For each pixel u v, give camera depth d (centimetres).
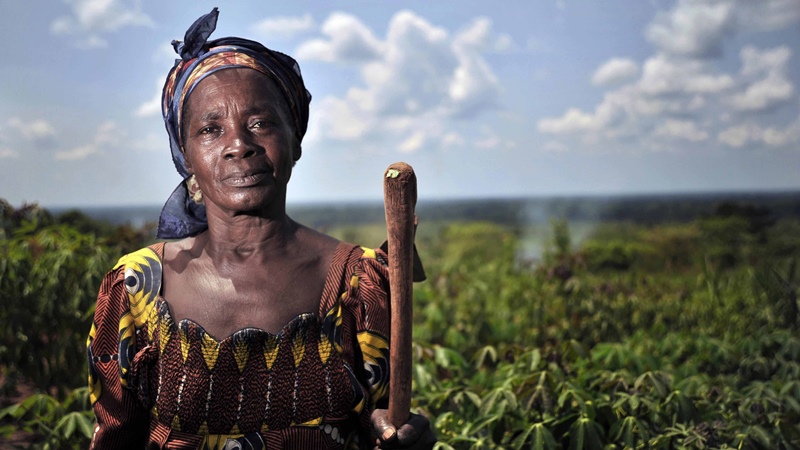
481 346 430
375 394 140
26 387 359
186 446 134
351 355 138
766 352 346
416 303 508
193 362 132
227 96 137
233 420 132
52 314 333
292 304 135
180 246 142
